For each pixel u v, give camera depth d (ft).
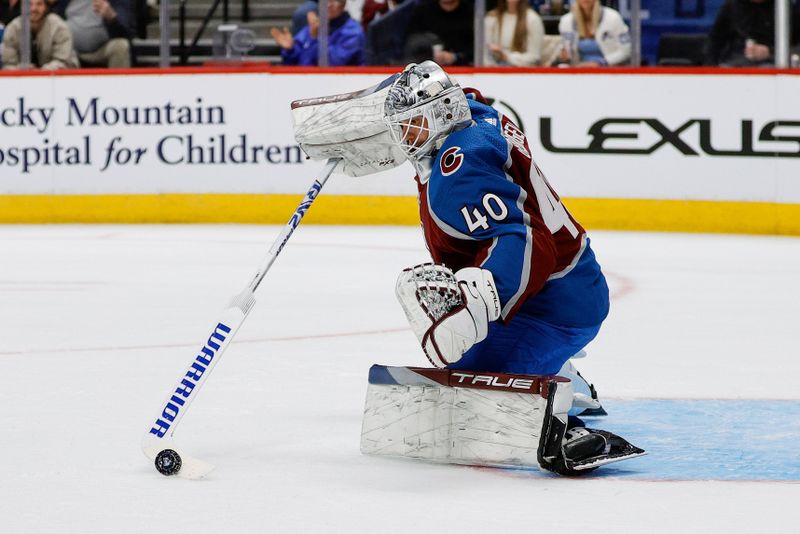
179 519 27.96
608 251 94.94
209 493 30.37
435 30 117.39
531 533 26.94
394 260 87.86
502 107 112.78
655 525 27.61
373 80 114.32
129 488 30.86
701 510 28.89
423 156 33.71
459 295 30.63
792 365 50.16
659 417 39.86
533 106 112.37
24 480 31.65
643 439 36.65
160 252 92.58
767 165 108.58
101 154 115.85
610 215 112.16
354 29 118.21
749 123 108.88
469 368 34.58
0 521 27.84
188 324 60.29
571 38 115.34
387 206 114.21
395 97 32.99
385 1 117.80
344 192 114.42
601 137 111.65
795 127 107.55
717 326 61.00
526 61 115.44
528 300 34.19
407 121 32.89
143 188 116.16
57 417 39.73
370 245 97.50
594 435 32.42
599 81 111.14
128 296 70.23
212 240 101.19
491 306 30.89
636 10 114.83
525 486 31.14
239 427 38.19
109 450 35.14
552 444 32.01
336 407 41.27
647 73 110.42
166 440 31.99
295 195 115.24
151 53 122.31
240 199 115.75
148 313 63.82
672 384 45.85
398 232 108.06
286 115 114.83
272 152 115.14
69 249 94.63
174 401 32.19
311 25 119.65
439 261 34.01
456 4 116.88
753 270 84.07
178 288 73.51
